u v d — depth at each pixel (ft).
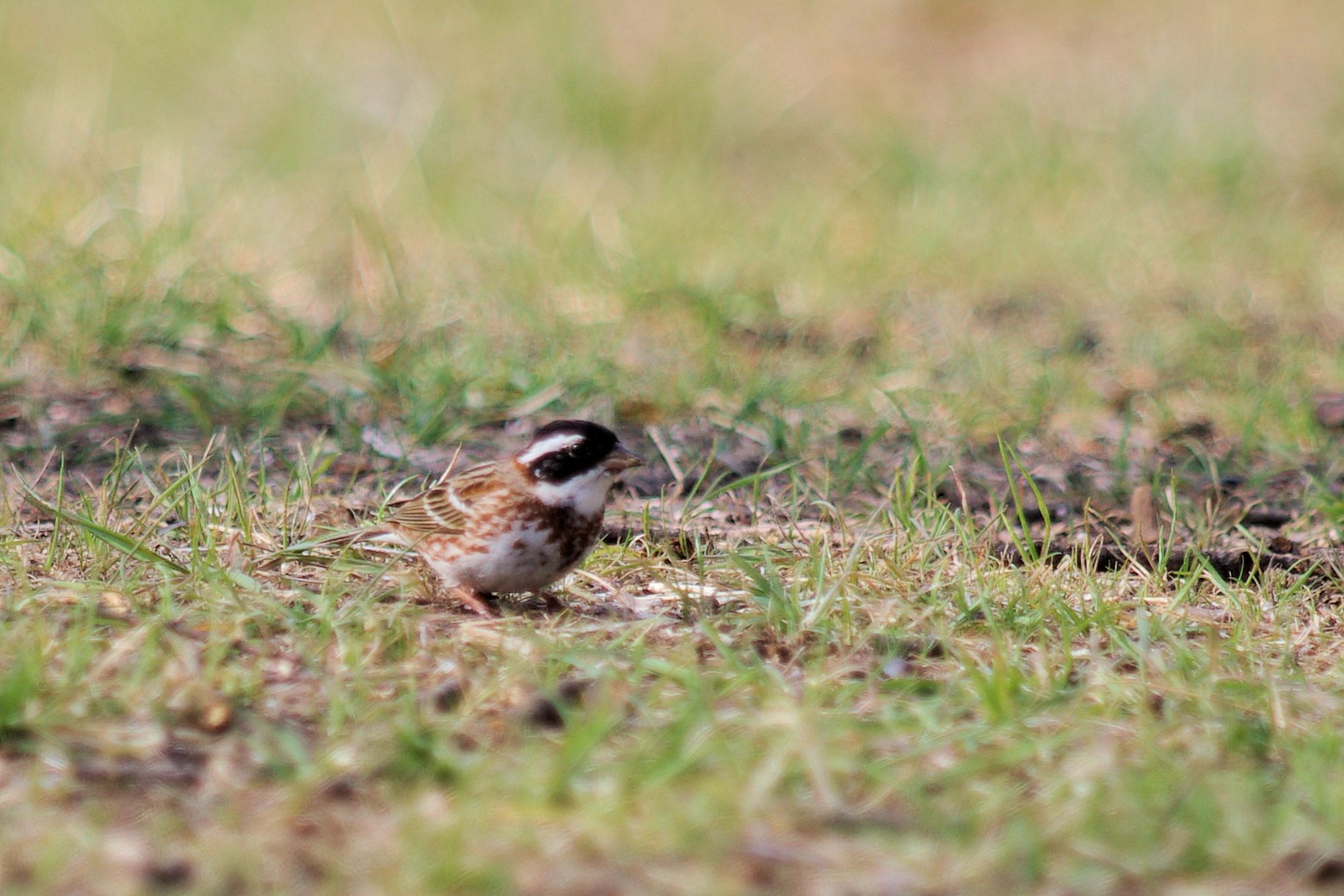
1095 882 19.17
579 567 30.37
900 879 19.25
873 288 60.90
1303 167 78.23
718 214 69.82
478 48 86.53
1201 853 19.66
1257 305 59.98
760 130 83.20
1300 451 43.24
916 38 98.32
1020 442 43.75
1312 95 88.12
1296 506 38.68
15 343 45.62
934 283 62.80
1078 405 47.29
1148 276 63.57
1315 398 47.55
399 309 52.24
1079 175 76.33
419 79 82.89
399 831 19.81
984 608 27.30
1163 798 20.85
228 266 55.06
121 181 65.41
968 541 31.83
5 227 55.93
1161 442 44.42
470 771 21.25
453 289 55.83
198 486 32.27
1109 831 20.15
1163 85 87.71
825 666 25.76
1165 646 27.58
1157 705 24.62
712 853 19.70
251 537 31.60
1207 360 51.85
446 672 24.94
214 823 20.26
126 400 43.11
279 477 37.65
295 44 86.69
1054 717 23.84
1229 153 77.15
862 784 21.67
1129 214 71.97
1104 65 93.76
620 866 19.35
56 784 21.08
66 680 23.22
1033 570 30.81
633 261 58.90
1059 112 84.23
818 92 90.22
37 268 50.70
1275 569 32.27
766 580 28.50
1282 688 24.93
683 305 55.47
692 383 46.65
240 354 47.21
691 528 34.42
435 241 62.69
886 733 22.95
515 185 71.56
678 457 40.55
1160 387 49.78
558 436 27.81
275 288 55.72
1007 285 62.85
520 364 46.03
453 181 70.59
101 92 78.33
